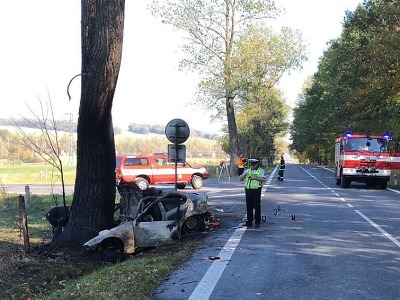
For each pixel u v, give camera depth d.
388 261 8.59
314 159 113.56
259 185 12.65
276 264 8.38
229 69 41.81
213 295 6.49
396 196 22.09
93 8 10.88
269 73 45.59
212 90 42.88
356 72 41.34
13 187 33.94
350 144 27.33
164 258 9.08
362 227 12.62
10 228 16.20
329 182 33.12
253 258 8.89
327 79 58.84
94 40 10.76
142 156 28.17
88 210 11.66
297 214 15.34
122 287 6.90
